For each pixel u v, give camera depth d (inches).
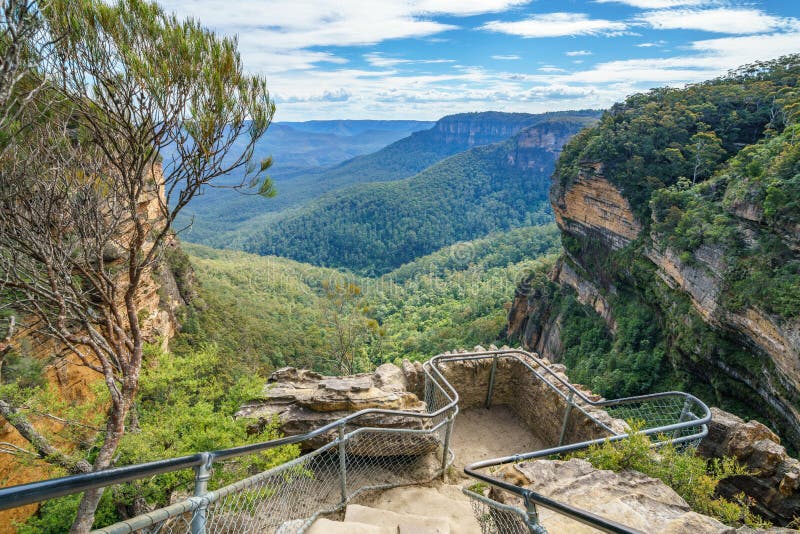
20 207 188.4
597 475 138.2
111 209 215.8
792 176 888.9
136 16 173.6
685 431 208.7
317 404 256.8
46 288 224.4
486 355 316.8
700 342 1035.3
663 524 114.6
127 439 234.5
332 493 212.8
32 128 179.9
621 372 1331.2
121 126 188.7
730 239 983.0
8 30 137.9
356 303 1439.5
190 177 205.2
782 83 1782.7
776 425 842.8
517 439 304.0
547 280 2262.6
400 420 249.6
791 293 783.7
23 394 260.2
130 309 232.5
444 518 167.8
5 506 48.6
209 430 238.7
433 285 4234.7
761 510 209.9
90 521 204.1
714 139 1521.9
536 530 86.4
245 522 149.8
